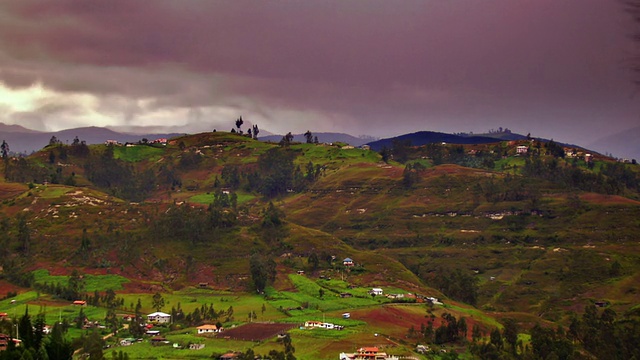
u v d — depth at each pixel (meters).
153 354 153.88
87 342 153.50
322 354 152.62
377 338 166.62
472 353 170.75
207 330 174.88
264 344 160.50
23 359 125.81
